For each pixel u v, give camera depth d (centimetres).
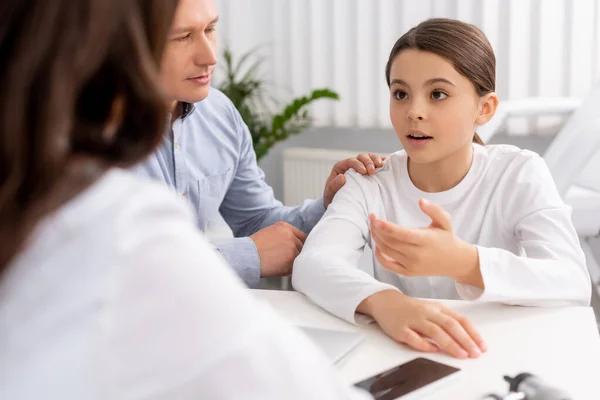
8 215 36
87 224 36
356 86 303
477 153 124
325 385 39
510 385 66
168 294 36
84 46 37
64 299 35
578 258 107
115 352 35
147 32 42
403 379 72
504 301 96
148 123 43
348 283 97
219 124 151
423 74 112
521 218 116
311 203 154
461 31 114
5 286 36
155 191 39
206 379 36
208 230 198
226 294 37
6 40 37
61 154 37
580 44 266
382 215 126
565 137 235
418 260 92
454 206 122
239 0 314
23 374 35
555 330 88
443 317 84
